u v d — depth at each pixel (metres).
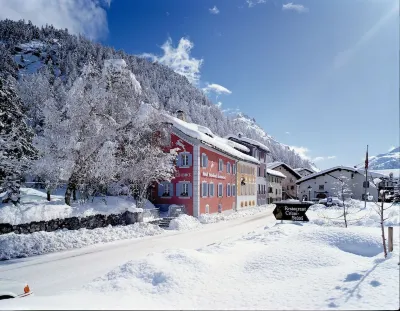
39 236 15.24
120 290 6.66
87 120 20.08
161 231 21.17
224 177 35.75
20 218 15.62
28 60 139.88
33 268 11.65
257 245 11.82
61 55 140.50
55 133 19.73
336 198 44.12
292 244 10.23
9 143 17.34
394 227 15.04
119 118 22.67
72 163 19.25
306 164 174.50
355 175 55.91
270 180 60.09
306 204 19.80
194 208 28.17
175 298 6.31
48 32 167.12
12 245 13.88
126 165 23.80
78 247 15.85
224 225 25.44
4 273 10.98
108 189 25.61
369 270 7.11
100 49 144.38
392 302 5.10
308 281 6.89
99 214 19.77
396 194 18.55
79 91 20.55
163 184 29.23
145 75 157.38
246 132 161.00
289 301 5.71
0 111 18.42
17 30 160.62
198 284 7.11
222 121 154.75
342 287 6.18
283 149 166.12
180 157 28.95
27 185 24.36
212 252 10.41
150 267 7.79
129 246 16.06
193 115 132.38
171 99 136.12
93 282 7.55
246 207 43.75
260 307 5.51
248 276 7.72
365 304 5.14
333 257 8.66
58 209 17.58
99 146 20.55
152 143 26.53
